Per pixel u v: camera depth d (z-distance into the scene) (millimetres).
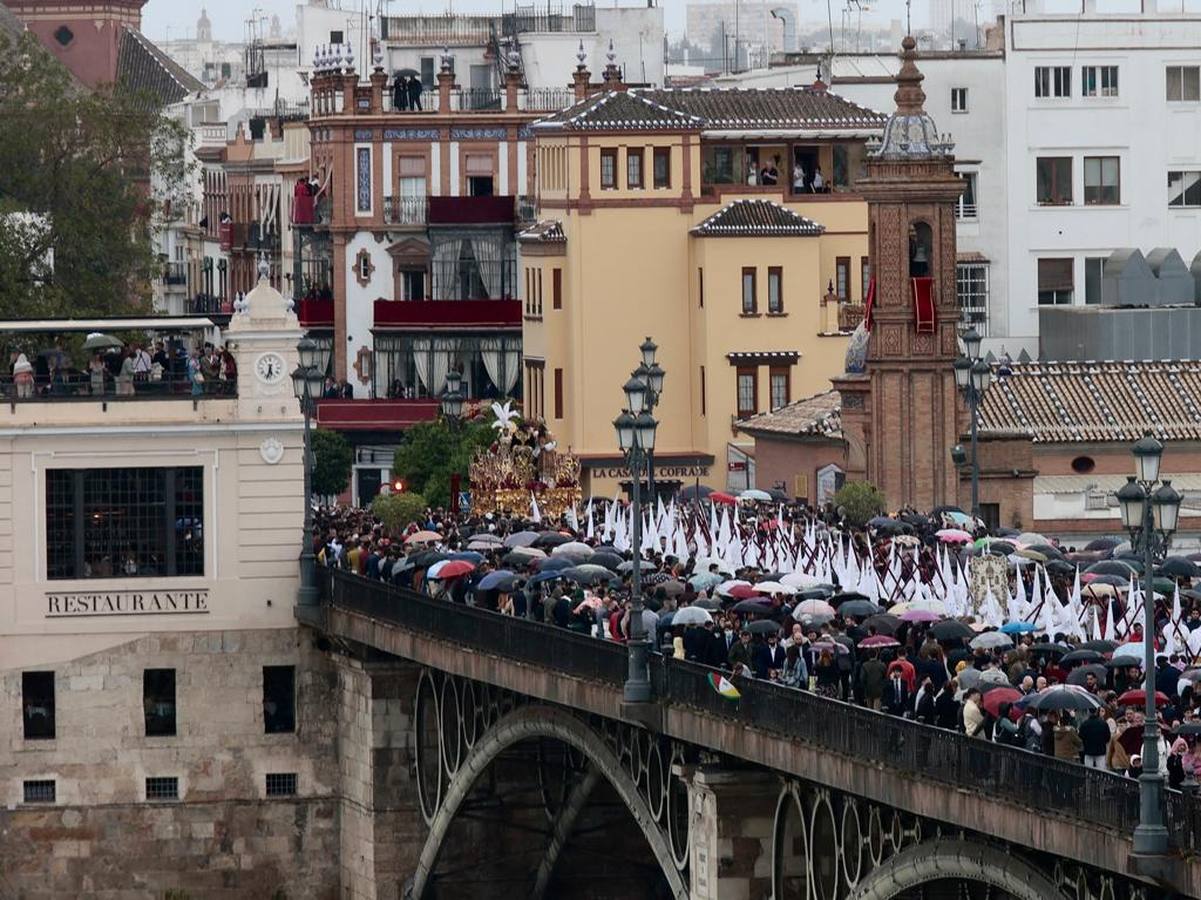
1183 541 162500
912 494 167750
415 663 136250
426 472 194250
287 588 145500
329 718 145625
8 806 144875
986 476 166750
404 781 140500
